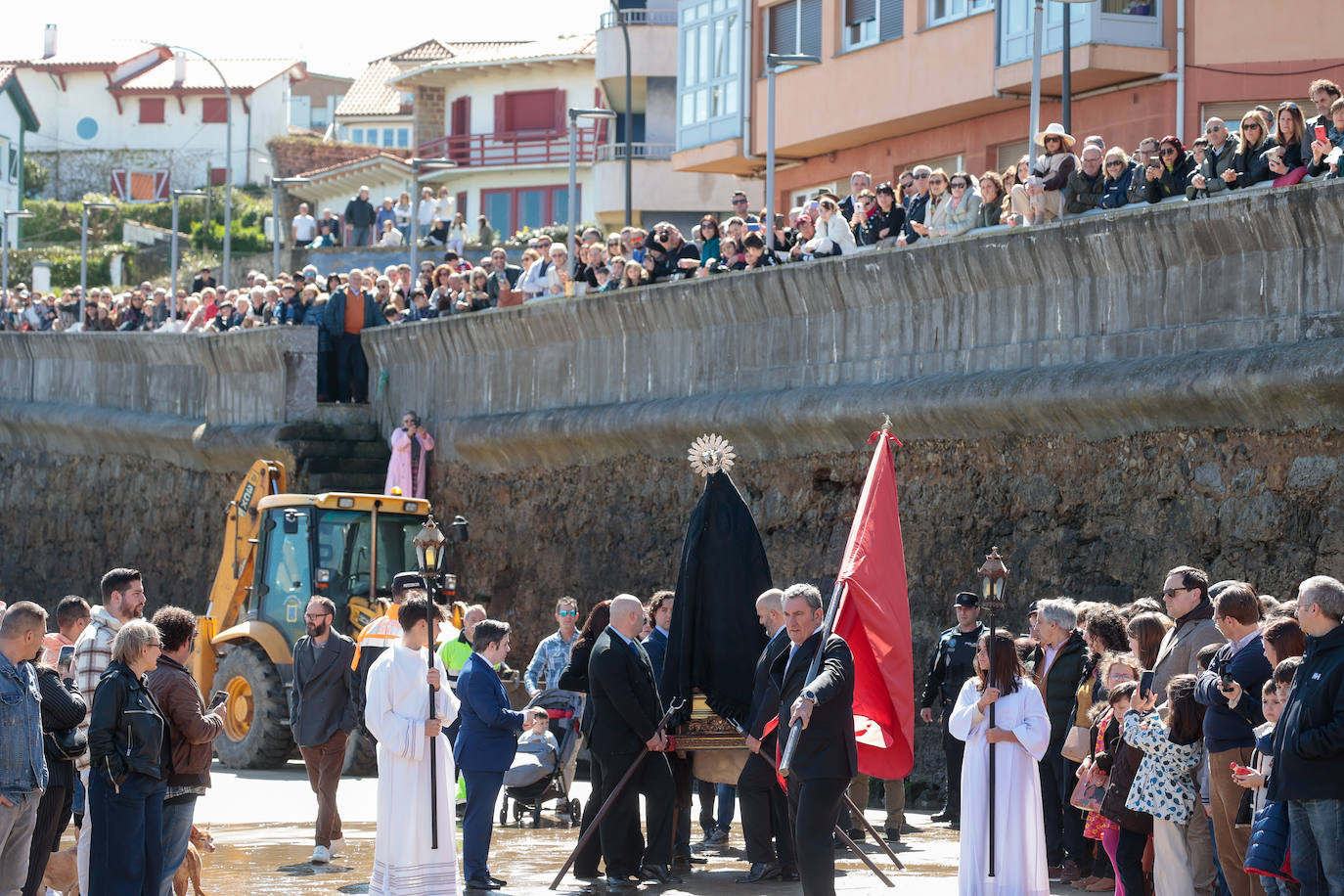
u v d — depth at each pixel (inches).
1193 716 482.9
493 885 601.3
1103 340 799.7
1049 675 620.7
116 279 3346.5
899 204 1015.6
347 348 1424.7
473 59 2898.6
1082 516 808.3
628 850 602.2
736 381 1029.8
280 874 639.1
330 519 1088.8
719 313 1039.6
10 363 1801.2
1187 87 1246.3
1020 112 1376.7
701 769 641.6
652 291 1088.8
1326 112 743.7
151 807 497.0
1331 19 1198.9
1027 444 837.8
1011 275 844.6
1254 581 724.7
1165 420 764.6
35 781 488.1
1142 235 772.0
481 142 2883.9
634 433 1091.9
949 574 876.0
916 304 904.9
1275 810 442.6
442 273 1389.0
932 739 867.4
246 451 1418.6
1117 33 1249.4
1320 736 413.4
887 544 551.5
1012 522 845.8
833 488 957.2
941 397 865.5
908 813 821.2
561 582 1174.3
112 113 4109.3
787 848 613.0
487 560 1254.3
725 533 634.8
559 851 701.9
